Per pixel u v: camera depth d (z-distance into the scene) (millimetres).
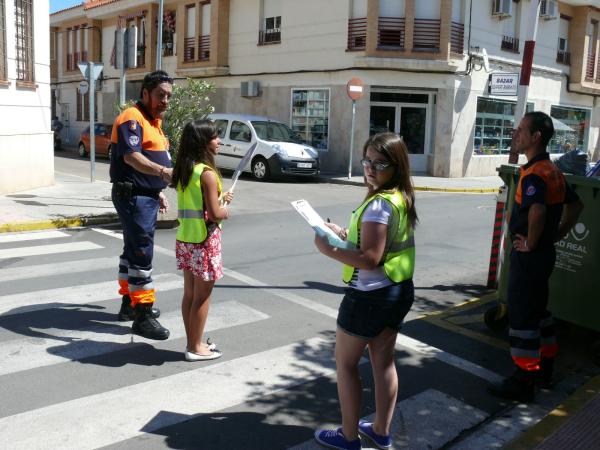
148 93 4867
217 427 3672
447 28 18641
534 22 7574
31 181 13250
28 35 12898
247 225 10547
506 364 4820
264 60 22109
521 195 4020
